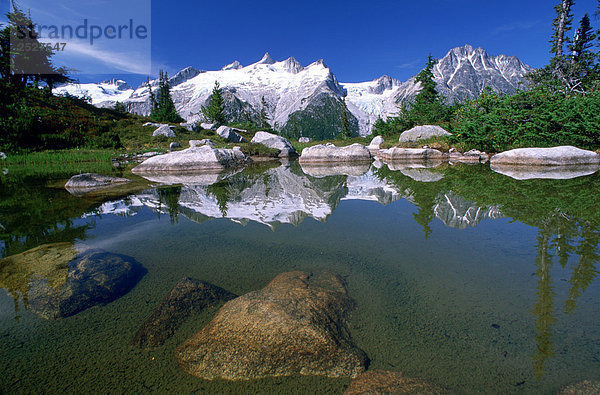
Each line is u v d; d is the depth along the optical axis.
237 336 1.81
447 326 1.86
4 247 3.20
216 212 4.73
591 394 1.31
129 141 23.27
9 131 17.92
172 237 3.59
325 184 7.64
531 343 1.65
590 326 1.72
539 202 4.65
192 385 1.55
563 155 9.73
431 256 2.82
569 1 22.61
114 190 6.97
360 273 2.61
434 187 6.50
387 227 3.75
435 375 1.52
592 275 2.25
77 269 2.63
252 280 2.58
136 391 1.51
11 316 2.11
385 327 1.91
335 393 1.49
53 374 1.62
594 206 4.28
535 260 2.56
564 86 18.17
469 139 14.91
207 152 12.66
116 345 1.84
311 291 2.24
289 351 1.71
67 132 20.53
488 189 5.98
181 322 2.05
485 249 2.88
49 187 7.45
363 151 15.56
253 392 1.51
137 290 2.46
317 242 3.35
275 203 5.36
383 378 1.53
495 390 1.40
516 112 13.53
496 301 2.04
